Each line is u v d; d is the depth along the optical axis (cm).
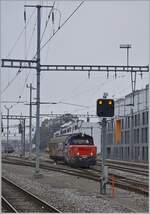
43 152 17675
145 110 10031
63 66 4831
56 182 4512
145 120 9994
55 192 3547
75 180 4734
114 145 12056
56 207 2686
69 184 4278
